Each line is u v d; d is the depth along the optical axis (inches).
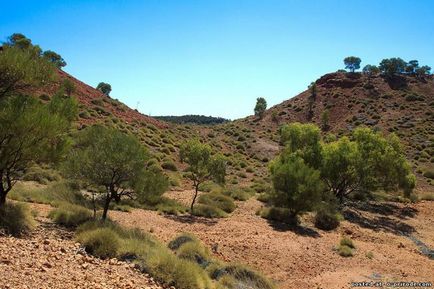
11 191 714.2
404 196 1369.3
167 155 1775.3
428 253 809.5
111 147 594.6
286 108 4350.4
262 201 1192.2
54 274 294.4
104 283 301.6
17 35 1827.0
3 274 264.7
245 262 585.0
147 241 506.3
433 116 3297.2
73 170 586.9
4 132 447.8
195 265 409.4
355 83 4411.9
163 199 993.5
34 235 448.8
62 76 2310.5
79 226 502.0
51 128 474.0
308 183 921.5
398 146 1402.6
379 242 863.7
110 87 3127.5
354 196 1401.3
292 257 644.1
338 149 1253.7
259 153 2662.4
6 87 478.9
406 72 4493.1
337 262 654.5
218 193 1182.3
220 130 3449.8
